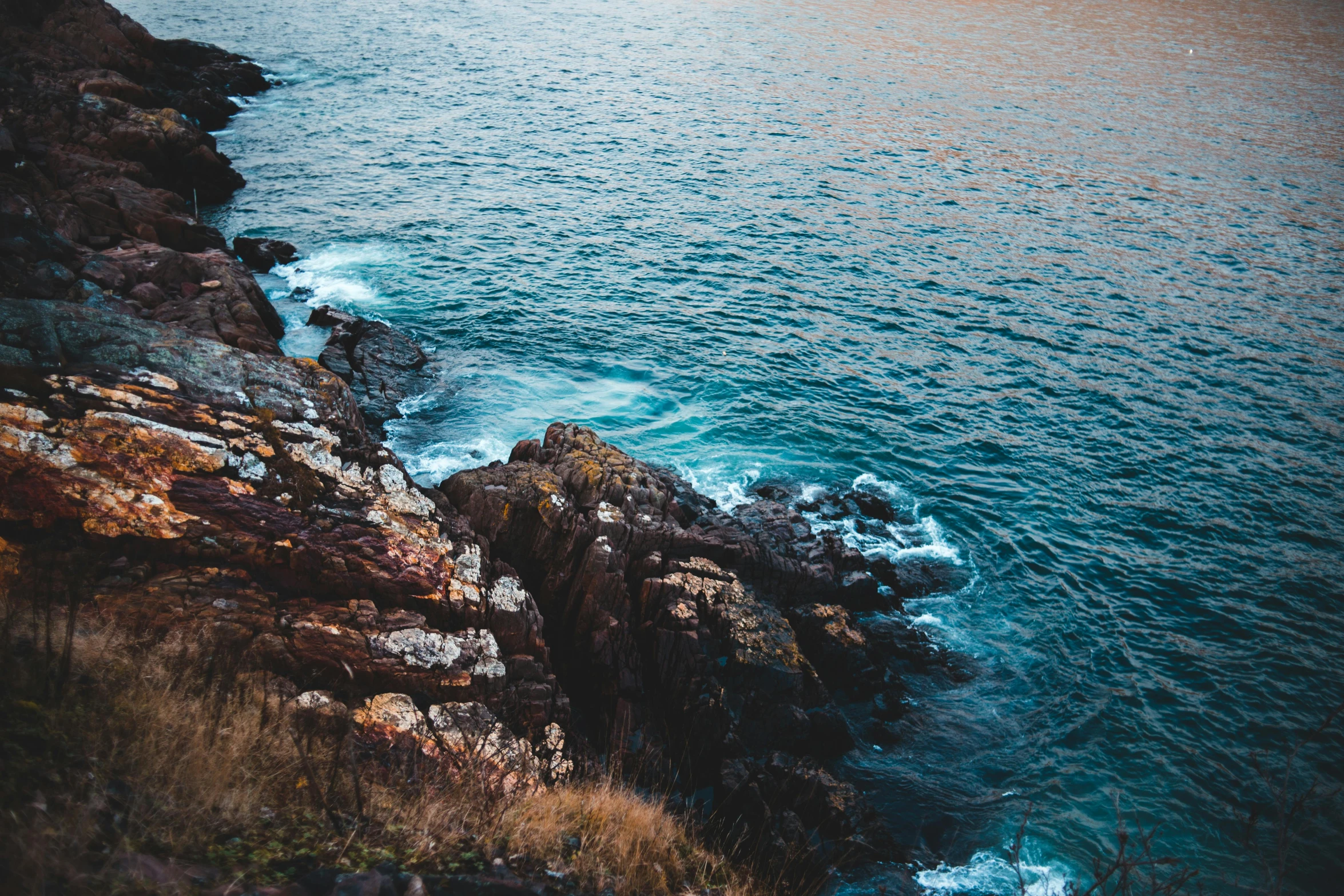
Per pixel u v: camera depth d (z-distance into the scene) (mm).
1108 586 20109
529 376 27219
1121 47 90562
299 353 26938
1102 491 23547
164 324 16938
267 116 54875
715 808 13602
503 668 12617
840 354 30172
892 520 21922
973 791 14859
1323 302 36031
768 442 24812
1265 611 19422
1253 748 15883
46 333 14961
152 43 57281
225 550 12297
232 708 8633
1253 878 13312
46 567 10531
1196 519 22531
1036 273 38000
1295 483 24172
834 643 16891
